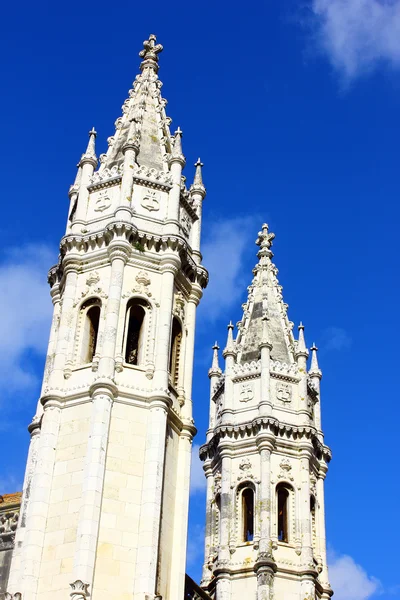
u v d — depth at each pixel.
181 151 50.66
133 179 48.62
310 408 63.12
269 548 55.97
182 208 50.09
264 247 71.00
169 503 43.06
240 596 55.59
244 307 67.56
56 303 48.66
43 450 42.25
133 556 40.03
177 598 41.38
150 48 58.31
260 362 62.72
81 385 43.53
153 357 44.50
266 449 59.38
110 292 45.09
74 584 37.97
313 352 67.12
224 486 59.25
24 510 43.09
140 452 42.25
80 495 40.78
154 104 54.69
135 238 46.88
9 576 41.38
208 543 59.56
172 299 46.47
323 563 58.84
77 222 48.09
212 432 63.00
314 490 60.47
